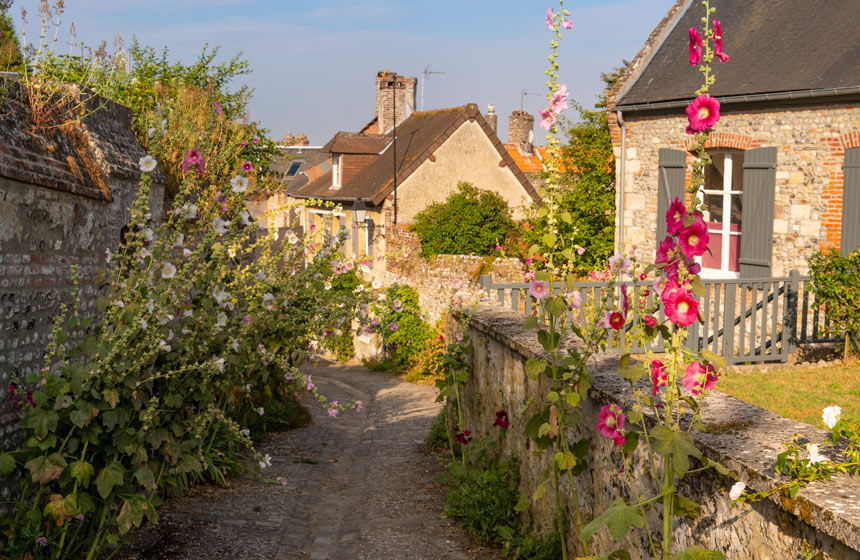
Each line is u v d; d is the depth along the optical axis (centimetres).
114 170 599
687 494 307
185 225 759
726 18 1526
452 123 2662
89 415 429
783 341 1023
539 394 527
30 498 461
